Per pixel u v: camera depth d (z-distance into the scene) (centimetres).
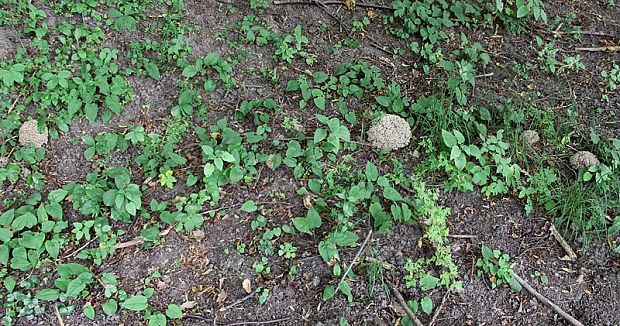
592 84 269
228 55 244
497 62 270
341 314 184
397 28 270
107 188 200
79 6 232
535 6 266
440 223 200
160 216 193
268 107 229
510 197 219
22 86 216
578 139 242
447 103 240
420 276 193
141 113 224
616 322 193
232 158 200
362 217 204
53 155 209
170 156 207
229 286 187
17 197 197
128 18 234
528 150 231
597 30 297
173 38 239
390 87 242
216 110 230
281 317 183
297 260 193
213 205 201
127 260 188
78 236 188
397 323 184
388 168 220
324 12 270
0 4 224
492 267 197
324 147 217
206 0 255
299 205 205
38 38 222
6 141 206
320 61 252
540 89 263
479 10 281
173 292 184
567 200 214
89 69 221
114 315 176
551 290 198
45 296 173
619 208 216
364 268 192
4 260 178
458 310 190
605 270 204
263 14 260
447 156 220
